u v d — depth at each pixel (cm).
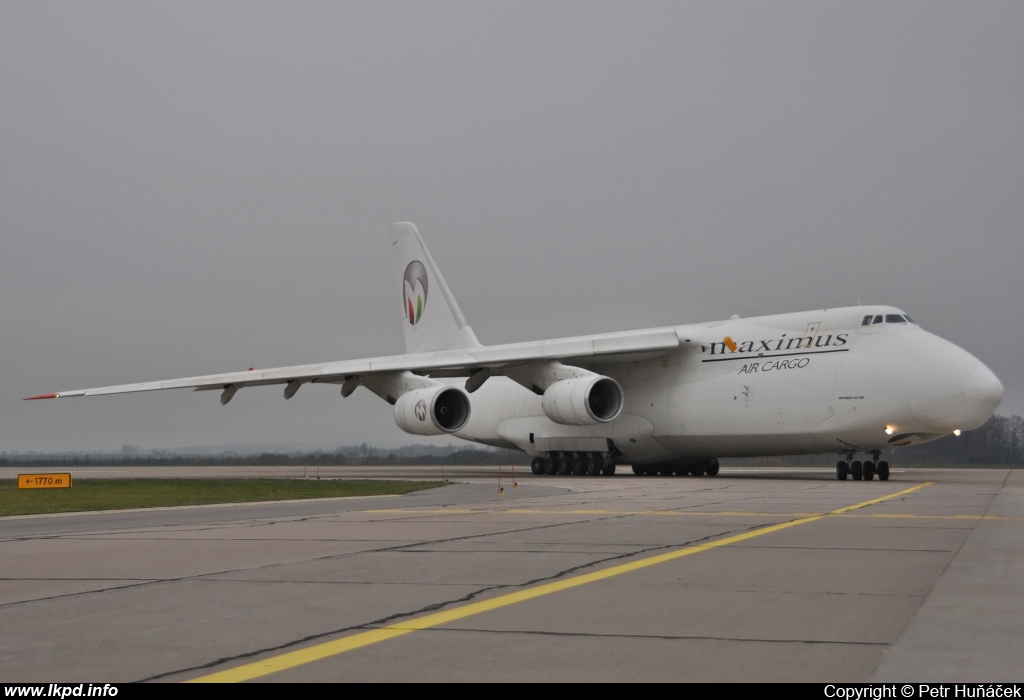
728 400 2892
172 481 3014
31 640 589
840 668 512
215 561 941
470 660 534
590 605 689
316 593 747
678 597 719
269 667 522
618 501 1791
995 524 1266
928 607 675
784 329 2861
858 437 2661
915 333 2636
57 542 1133
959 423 2508
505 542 1078
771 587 760
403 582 797
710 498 1870
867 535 1131
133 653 555
